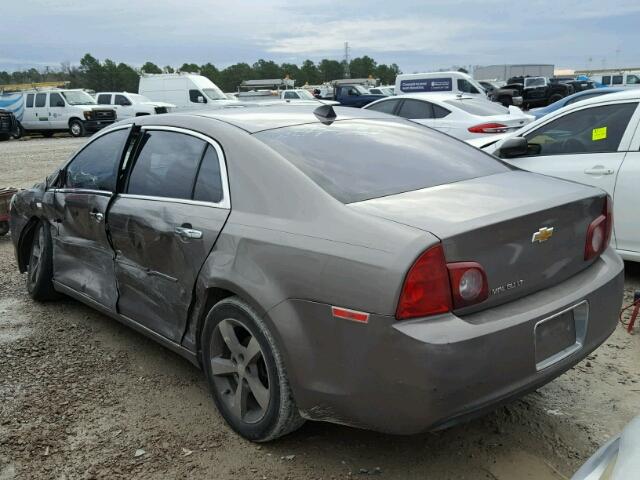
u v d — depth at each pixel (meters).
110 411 3.41
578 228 2.98
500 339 2.46
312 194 2.84
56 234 4.70
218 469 2.90
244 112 3.75
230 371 3.14
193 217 3.25
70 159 4.64
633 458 1.75
